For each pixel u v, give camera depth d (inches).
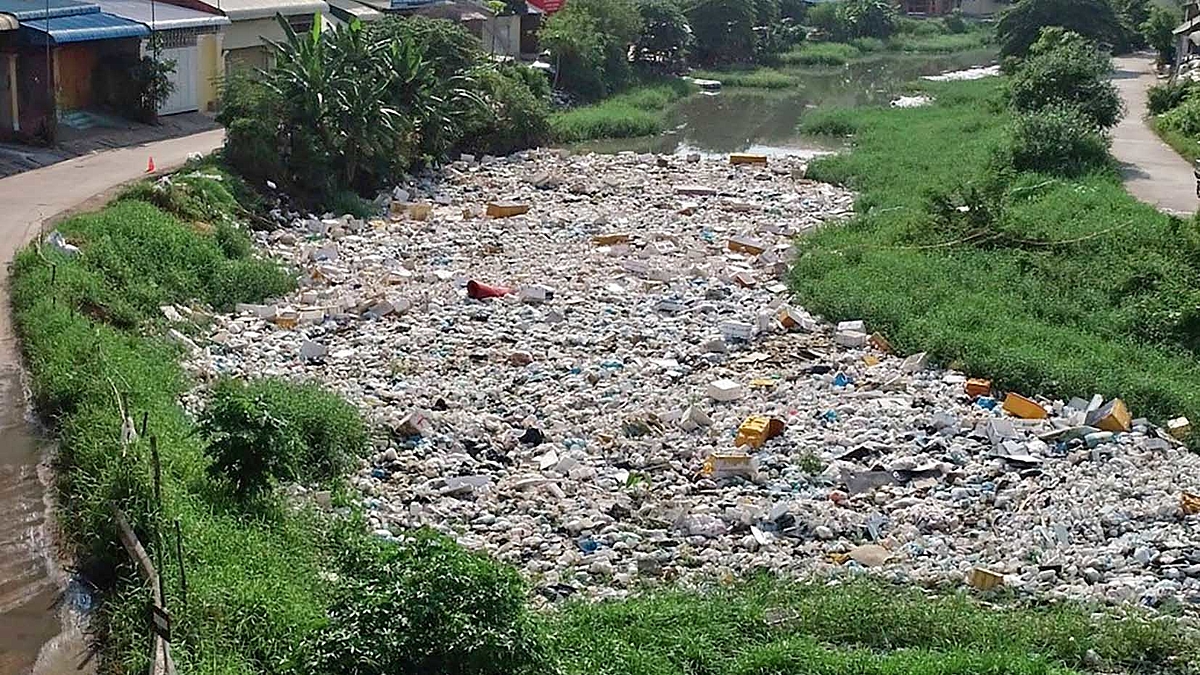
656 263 1083.3
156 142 1326.3
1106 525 614.5
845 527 613.9
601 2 2278.5
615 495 640.4
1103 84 1644.9
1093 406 753.6
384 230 1201.4
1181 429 726.5
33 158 1181.1
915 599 529.7
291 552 525.0
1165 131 1621.6
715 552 587.8
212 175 1146.7
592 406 754.8
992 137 1595.7
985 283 979.9
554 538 594.9
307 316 900.0
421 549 420.8
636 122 1915.6
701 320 923.4
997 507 636.7
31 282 775.7
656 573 569.3
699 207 1341.0
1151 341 881.5
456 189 1417.3
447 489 636.7
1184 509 623.5
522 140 1681.8
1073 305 927.0
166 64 1409.9
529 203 1350.9
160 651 393.4
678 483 660.7
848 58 3083.2
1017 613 521.3
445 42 1596.9
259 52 1642.5
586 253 1125.1
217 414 571.8
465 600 401.7
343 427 669.9
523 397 766.5
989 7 4062.5
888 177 1453.0
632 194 1409.9
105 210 967.0
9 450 581.9
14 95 1227.9
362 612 400.5
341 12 1798.7
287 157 1253.7
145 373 687.7
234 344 833.5
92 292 795.4
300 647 410.3
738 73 2682.1
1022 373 802.2
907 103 2229.3
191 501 533.0
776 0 3176.7
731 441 706.8
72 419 593.6
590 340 868.6
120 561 483.2
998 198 1149.1
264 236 1120.8
